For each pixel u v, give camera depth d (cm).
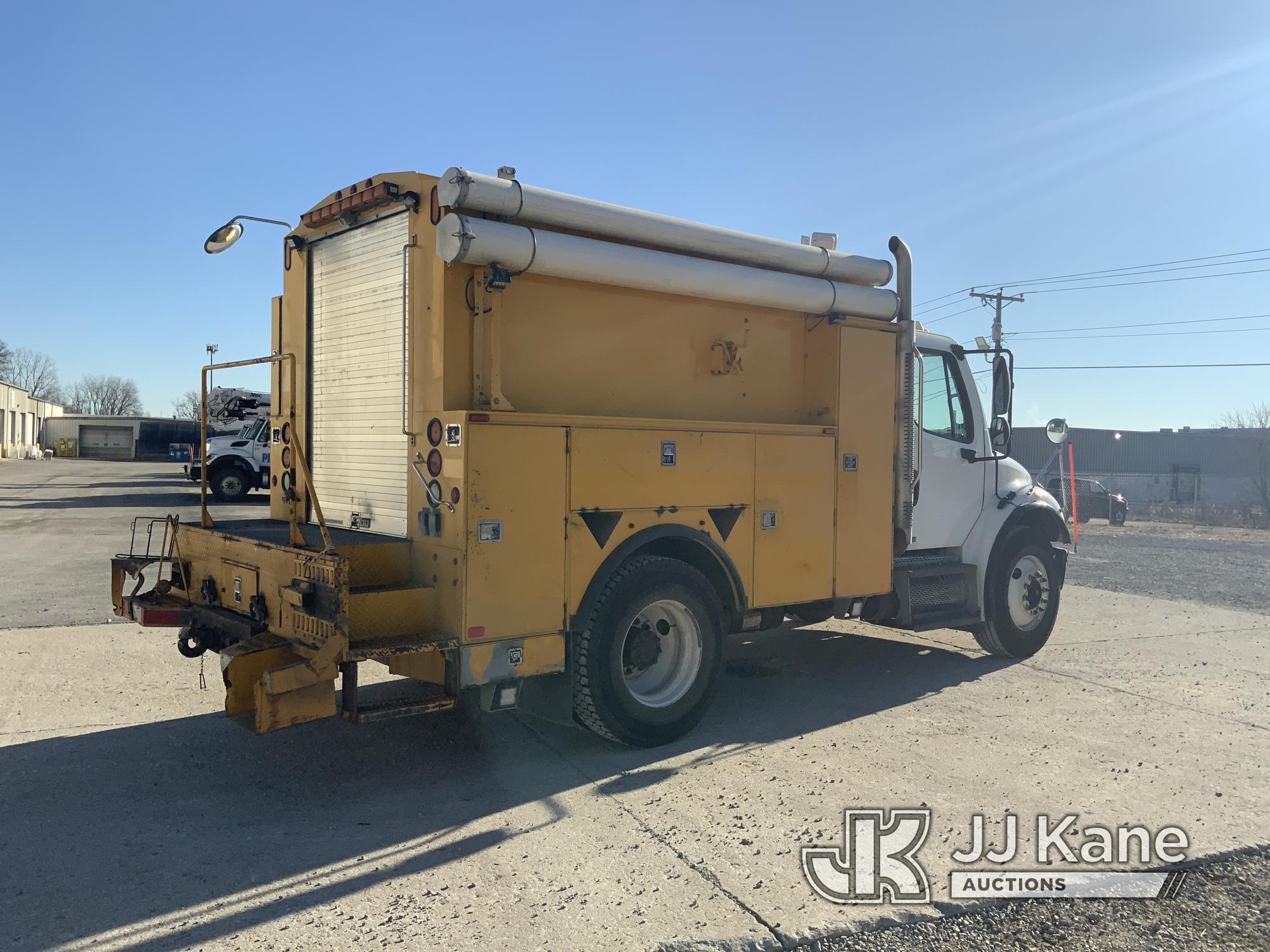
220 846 377
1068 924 326
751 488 548
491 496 434
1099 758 501
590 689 475
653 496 498
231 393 2506
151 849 373
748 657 761
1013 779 465
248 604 464
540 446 451
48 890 336
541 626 454
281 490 587
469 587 428
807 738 532
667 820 408
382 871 355
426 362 453
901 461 641
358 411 516
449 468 434
